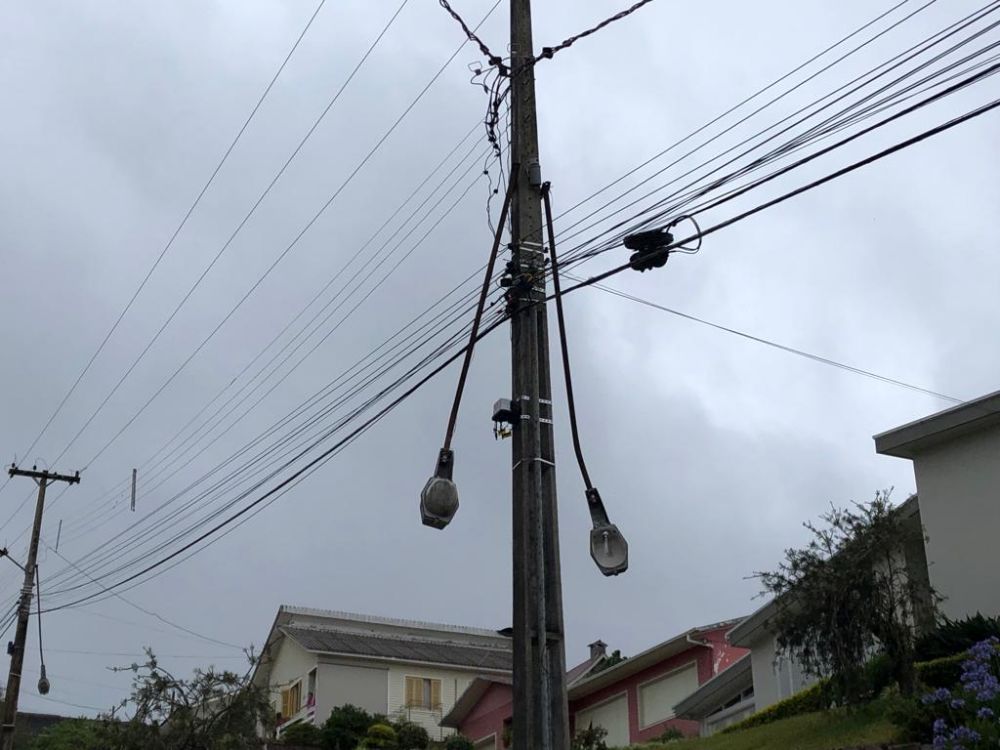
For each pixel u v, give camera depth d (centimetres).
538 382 1158
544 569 1087
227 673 2130
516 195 1240
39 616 3462
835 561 1580
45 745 3338
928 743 1333
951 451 1953
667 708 3166
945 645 1608
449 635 5100
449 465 1150
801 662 1609
